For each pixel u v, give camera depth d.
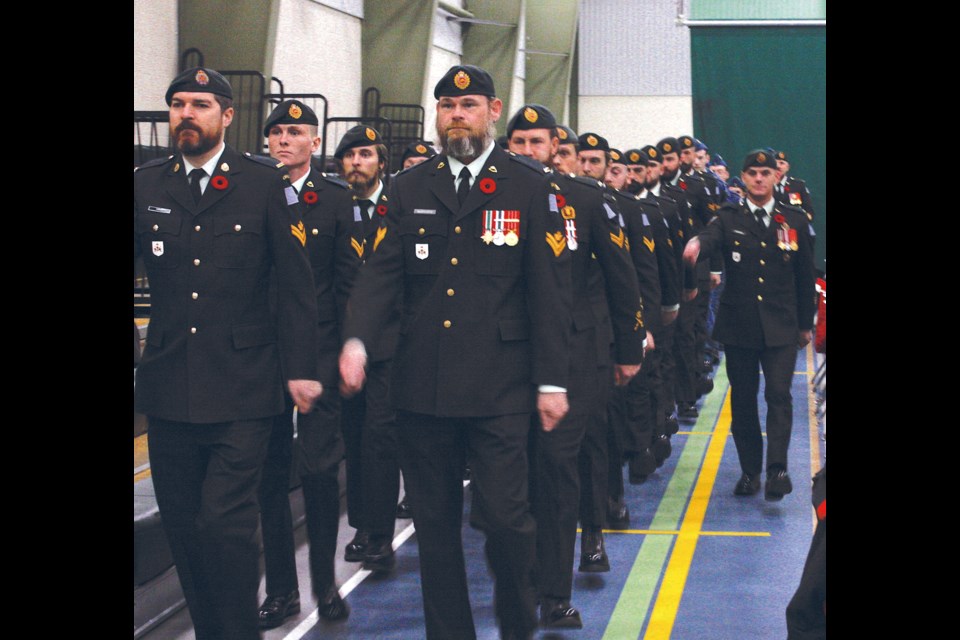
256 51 10.98
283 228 3.69
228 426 3.62
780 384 6.82
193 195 3.68
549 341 3.54
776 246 6.75
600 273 4.96
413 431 3.64
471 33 19.47
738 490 7.12
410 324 3.64
